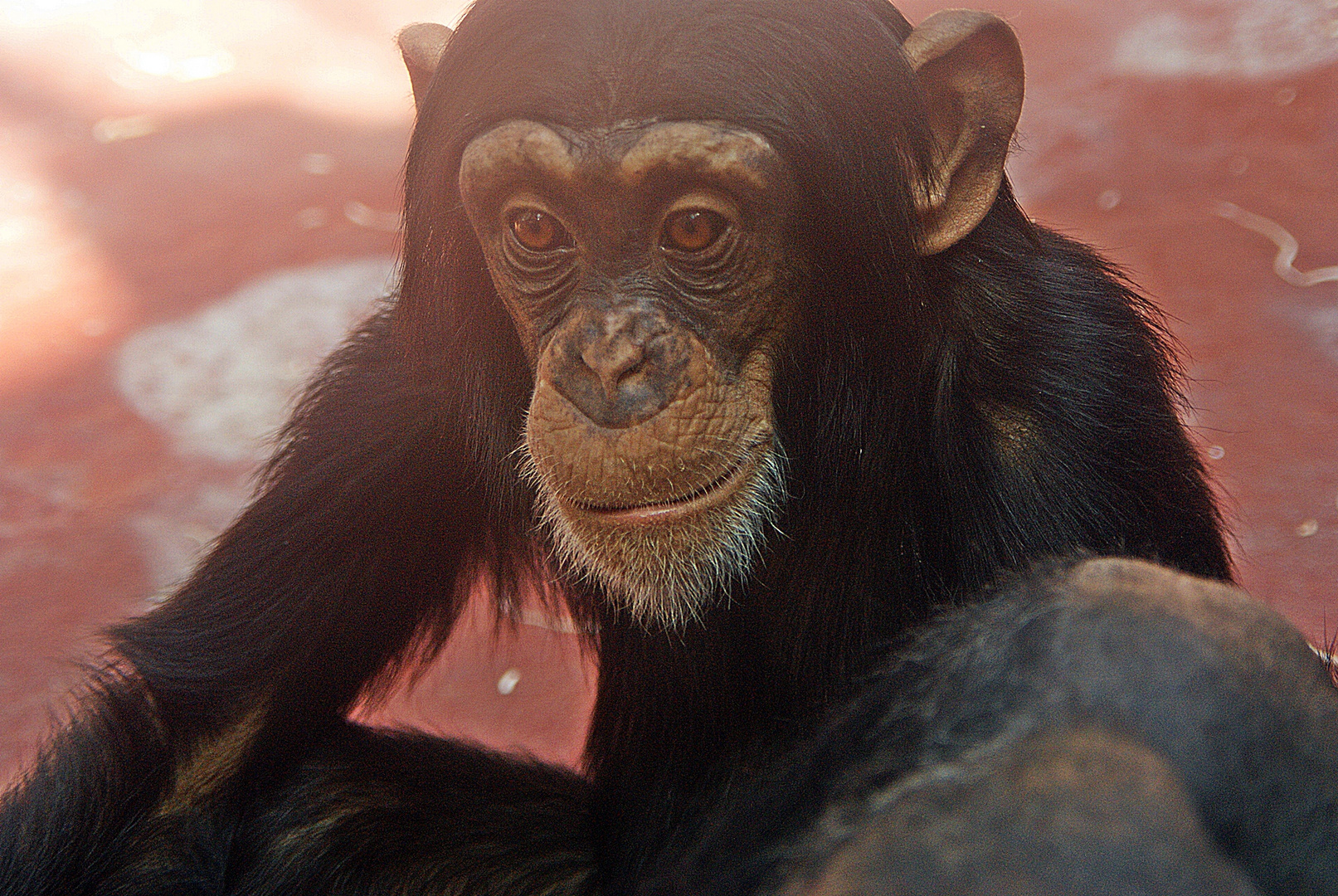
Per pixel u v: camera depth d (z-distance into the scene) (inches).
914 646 163.5
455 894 244.5
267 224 674.2
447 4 928.9
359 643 260.1
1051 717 132.7
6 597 447.8
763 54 204.4
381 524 251.4
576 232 208.2
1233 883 112.9
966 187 228.2
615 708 257.8
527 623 439.2
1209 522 254.2
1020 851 113.0
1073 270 253.1
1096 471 232.4
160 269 641.0
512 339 229.3
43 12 903.7
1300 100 695.7
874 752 149.2
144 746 241.4
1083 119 713.6
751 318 212.1
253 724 252.4
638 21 204.1
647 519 206.8
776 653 241.8
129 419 536.4
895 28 242.4
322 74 844.6
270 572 250.1
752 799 159.8
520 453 234.2
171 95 816.9
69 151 754.8
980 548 233.9
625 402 203.9
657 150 198.8
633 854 247.6
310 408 261.3
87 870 234.7
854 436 225.6
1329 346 524.4
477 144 207.3
